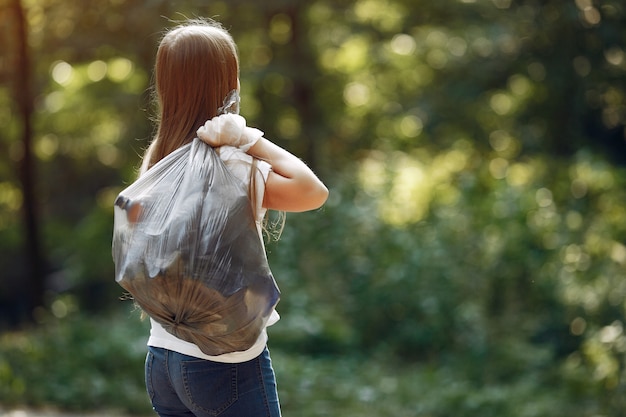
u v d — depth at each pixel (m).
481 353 10.38
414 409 8.83
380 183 12.70
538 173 14.20
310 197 2.82
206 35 2.96
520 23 14.90
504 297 11.19
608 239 11.46
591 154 13.79
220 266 2.62
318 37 16.23
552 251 11.21
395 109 16.41
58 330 10.58
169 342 2.84
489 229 11.40
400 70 16.86
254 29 15.01
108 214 17.64
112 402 8.82
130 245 2.67
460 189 12.34
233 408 2.84
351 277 11.38
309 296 11.08
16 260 18.11
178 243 2.62
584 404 9.29
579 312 10.89
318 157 15.88
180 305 2.64
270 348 10.50
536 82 15.44
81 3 13.34
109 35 13.54
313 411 8.46
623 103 15.41
